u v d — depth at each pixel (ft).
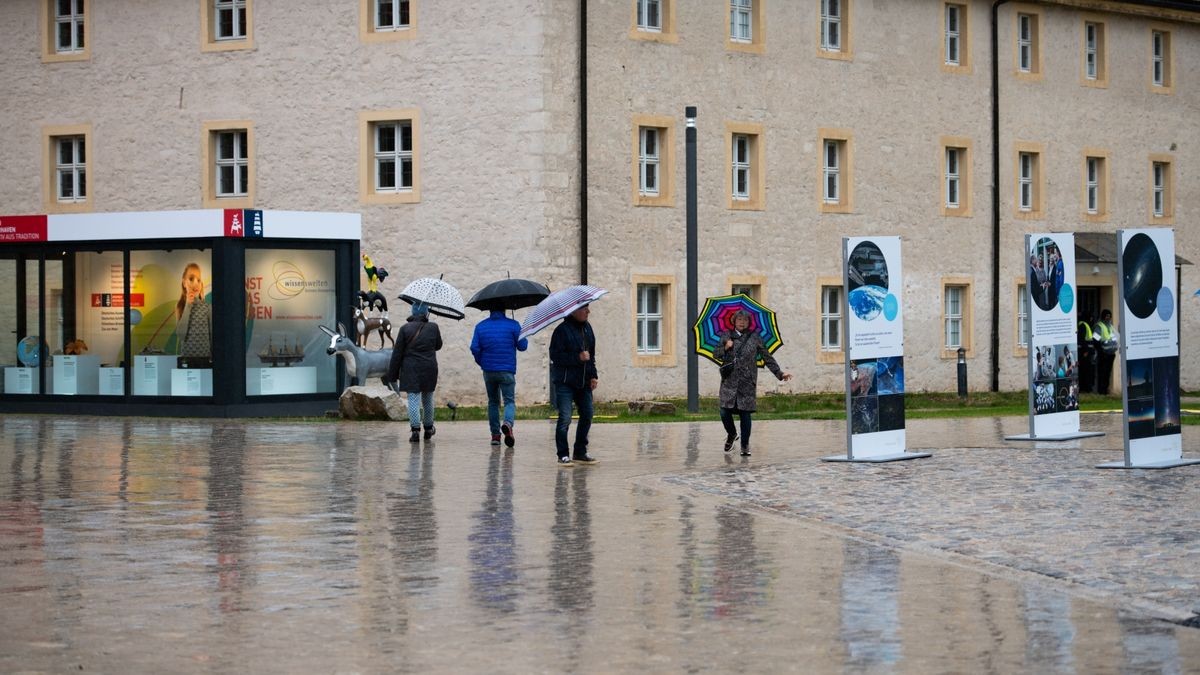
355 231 103.81
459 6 119.24
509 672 29.89
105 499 56.24
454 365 119.03
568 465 68.59
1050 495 56.80
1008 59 145.48
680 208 124.26
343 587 38.68
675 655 31.19
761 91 128.47
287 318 101.71
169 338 101.24
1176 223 160.56
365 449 76.13
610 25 120.16
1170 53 159.84
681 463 69.87
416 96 120.37
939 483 61.00
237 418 99.25
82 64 130.11
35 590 38.24
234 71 125.18
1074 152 151.02
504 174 118.32
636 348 122.11
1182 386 161.58
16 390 106.22
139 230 101.24
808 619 34.68
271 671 30.04
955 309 143.64
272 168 124.16
